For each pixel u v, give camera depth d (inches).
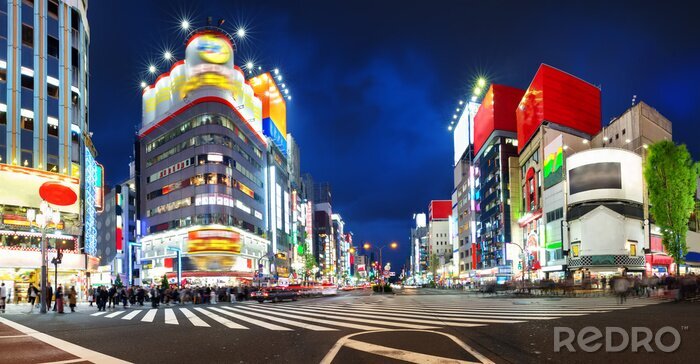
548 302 1077.1
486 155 3853.3
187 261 2854.3
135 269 3543.3
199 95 3004.4
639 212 2156.7
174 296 1576.0
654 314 667.4
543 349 355.3
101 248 3700.8
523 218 2967.5
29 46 1779.0
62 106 1847.9
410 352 345.1
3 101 1688.0
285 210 4210.1
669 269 2186.3
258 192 3531.0
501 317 645.9
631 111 2293.3
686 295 1071.6
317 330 510.3
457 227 4933.6
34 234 1691.7
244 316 770.2
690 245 2381.9
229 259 2891.2
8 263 1605.6
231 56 3157.0
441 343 390.3
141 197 3356.3
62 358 352.8
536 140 2758.4
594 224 2105.1
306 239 5423.2
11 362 337.4
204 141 2950.3
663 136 2464.3
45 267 1057.5
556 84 2805.1
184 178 3009.4
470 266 4308.6
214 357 343.9
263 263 3476.9
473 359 315.0
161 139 3262.8
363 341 406.6
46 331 574.2
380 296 1772.9
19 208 1672.0
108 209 3688.5
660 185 1627.7
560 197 2330.2
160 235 3110.2
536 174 2743.6
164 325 631.8
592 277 2006.6
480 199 4057.6
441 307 920.9
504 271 3248.0
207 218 2856.8
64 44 1888.5
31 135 1740.9
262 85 3946.9
